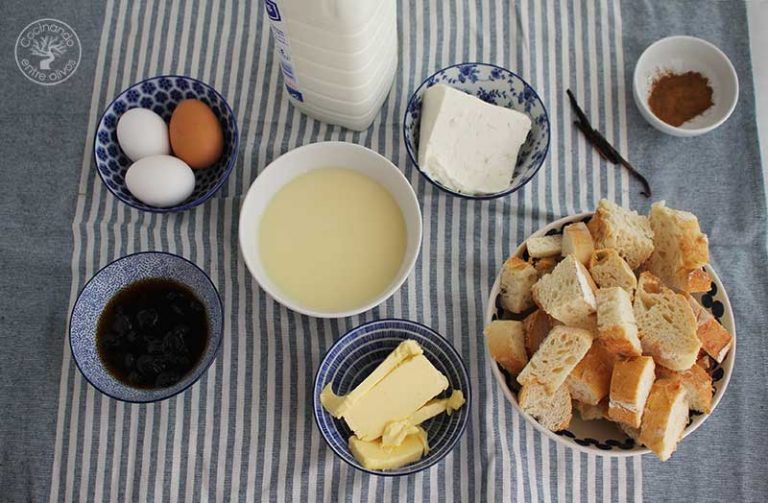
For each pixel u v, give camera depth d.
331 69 0.99
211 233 1.11
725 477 1.06
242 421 1.05
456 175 1.07
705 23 1.24
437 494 1.03
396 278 1.03
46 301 1.09
